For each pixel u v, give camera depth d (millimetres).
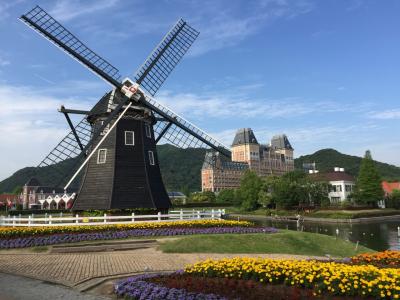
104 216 24031
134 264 15445
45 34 27047
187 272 12086
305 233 24562
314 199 79500
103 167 27547
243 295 9547
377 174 80812
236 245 20281
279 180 84500
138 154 28406
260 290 9883
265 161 161375
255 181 89188
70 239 20406
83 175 28141
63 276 12938
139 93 29453
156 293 9984
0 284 11844
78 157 27734
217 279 11125
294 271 10703
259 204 90500
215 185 137875
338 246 22578
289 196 79125
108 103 28609
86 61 28078
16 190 106312
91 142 27281
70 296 10562
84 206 27016
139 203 27078
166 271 14156
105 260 16203
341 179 94375
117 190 26766
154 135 31297
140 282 10875
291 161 179250
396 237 39375
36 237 20047
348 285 9359
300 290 9898
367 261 13922
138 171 27953
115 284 11320
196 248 19406
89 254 18000
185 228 24266
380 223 59312
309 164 181000
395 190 93500
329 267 10469
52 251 18531
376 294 9062
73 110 30141
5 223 24969
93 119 29906
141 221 25016
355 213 66188
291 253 20000
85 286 11625
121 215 26656
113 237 21609
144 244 20672
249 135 154750
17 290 11102
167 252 18859
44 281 12297
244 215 82125
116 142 27891
